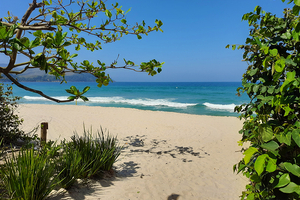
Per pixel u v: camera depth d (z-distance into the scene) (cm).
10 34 153
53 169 326
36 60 168
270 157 106
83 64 259
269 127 125
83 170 366
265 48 128
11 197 241
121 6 315
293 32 127
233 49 207
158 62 309
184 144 734
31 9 216
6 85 530
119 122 1118
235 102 2811
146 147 683
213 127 1029
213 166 521
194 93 4728
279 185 105
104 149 429
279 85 150
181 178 442
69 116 1249
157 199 342
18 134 569
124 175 438
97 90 5941
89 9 319
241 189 394
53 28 210
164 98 3500
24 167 271
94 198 318
